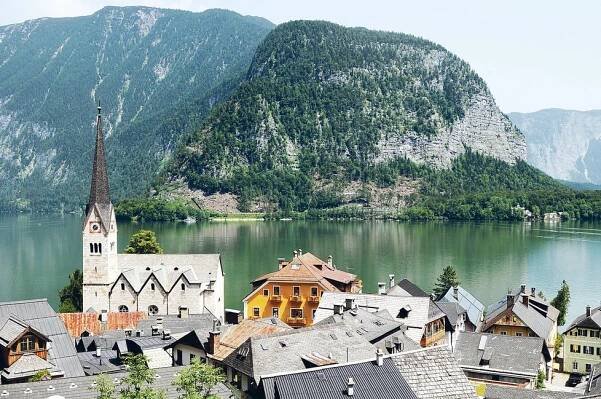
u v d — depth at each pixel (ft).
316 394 224.33
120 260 554.05
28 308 342.03
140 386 209.87
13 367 303.27
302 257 553.23
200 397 197.06
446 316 437.58
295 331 303.48
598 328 472.03
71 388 247.09
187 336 335.26
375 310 397.19
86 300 536.01
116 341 373.20
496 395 296.30
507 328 471.62
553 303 587.68
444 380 242.78
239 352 290.15
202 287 540.11
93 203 531.91
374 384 231.91
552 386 403.54
